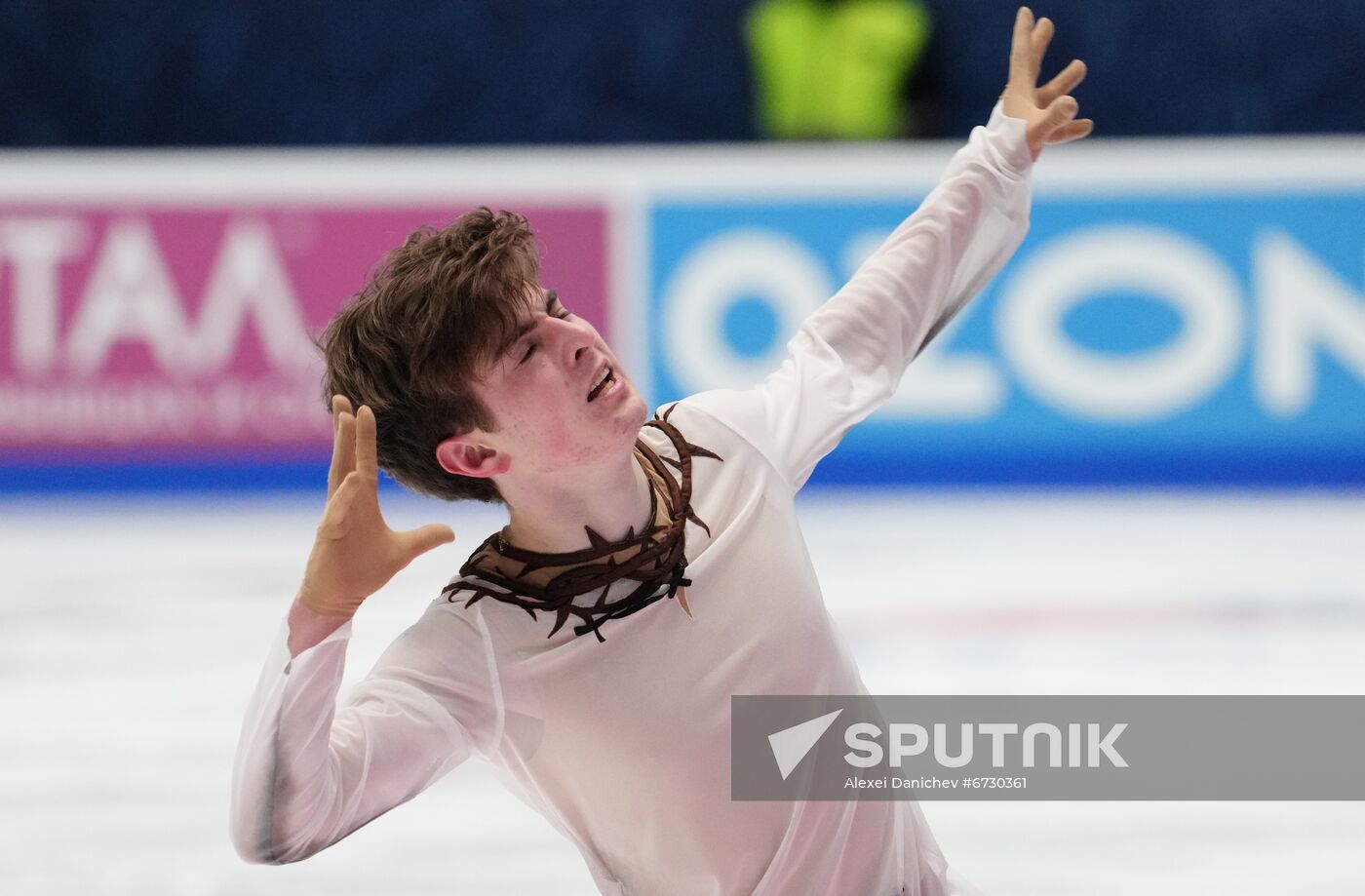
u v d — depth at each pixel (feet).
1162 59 78.33
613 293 75.00
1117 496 74.23
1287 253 73.10
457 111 80.02
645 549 18.08
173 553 66.59
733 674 18.33
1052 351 74.13
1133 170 73.20
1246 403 73.61
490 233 17.46
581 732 18.11
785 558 19.02
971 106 78.84
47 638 53.98
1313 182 72.84
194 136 80.33
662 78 79.92
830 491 75.77
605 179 74.64
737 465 19.27
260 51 79.66
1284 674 47.60
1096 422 74.18
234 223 74.64
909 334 21.80
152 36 79.66
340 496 15.92
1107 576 60.54
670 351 75.05
